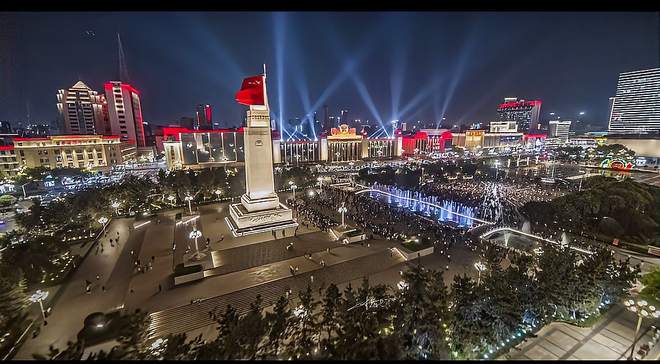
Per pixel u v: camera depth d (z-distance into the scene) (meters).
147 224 57.66
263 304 32.84
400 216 62.00
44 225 47.88
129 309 30.58
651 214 52.53
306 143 150.88
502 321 24.72
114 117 144.12
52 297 32.84
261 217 53.91
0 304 25.59
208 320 30.33
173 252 44.41
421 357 23.45
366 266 40.53
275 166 138.25
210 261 39.84
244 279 36.75
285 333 24.69
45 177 88.94
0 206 68.38
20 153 98.56
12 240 45.41
